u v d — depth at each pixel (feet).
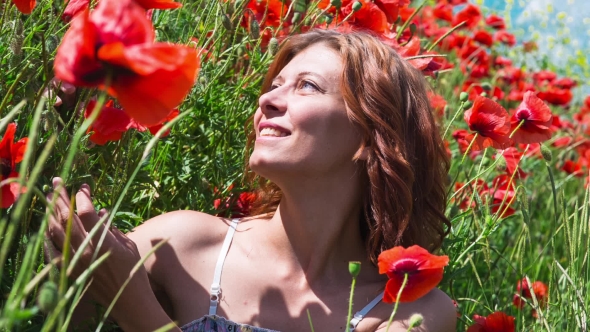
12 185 4.30
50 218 4.98
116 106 5.90
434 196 6.77
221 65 8.60
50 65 5.48
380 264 4.72
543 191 13.84
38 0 7.12
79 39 3.27
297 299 6.07
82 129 3.31
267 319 5.98
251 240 6.27
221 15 7.37
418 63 8.30
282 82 6.12
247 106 8.00
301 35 6.48
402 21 12.79
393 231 6.26
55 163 5.33
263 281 6.09
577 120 17.34
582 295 8.08
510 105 17.44
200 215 6.39
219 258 6.17
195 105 7.35
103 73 3.39
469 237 8.56
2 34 6.22
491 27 19.29
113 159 5.85
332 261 6.22
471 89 13.84
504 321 7.25
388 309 6.03
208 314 5.97
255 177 7.18
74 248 5.07
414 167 6.48
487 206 8.00
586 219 8.10
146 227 6.27
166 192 7.48
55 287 3.33
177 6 4.40
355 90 6.10
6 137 4.39
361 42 6.31
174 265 6.10
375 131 6.14
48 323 3.31
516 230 12.53
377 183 6.12
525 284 9.87
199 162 7.51
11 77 5.87
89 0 5.59
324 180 5.95
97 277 5.19
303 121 5.75
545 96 15.53
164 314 5.43
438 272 4.75
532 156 13.71
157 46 3.26
